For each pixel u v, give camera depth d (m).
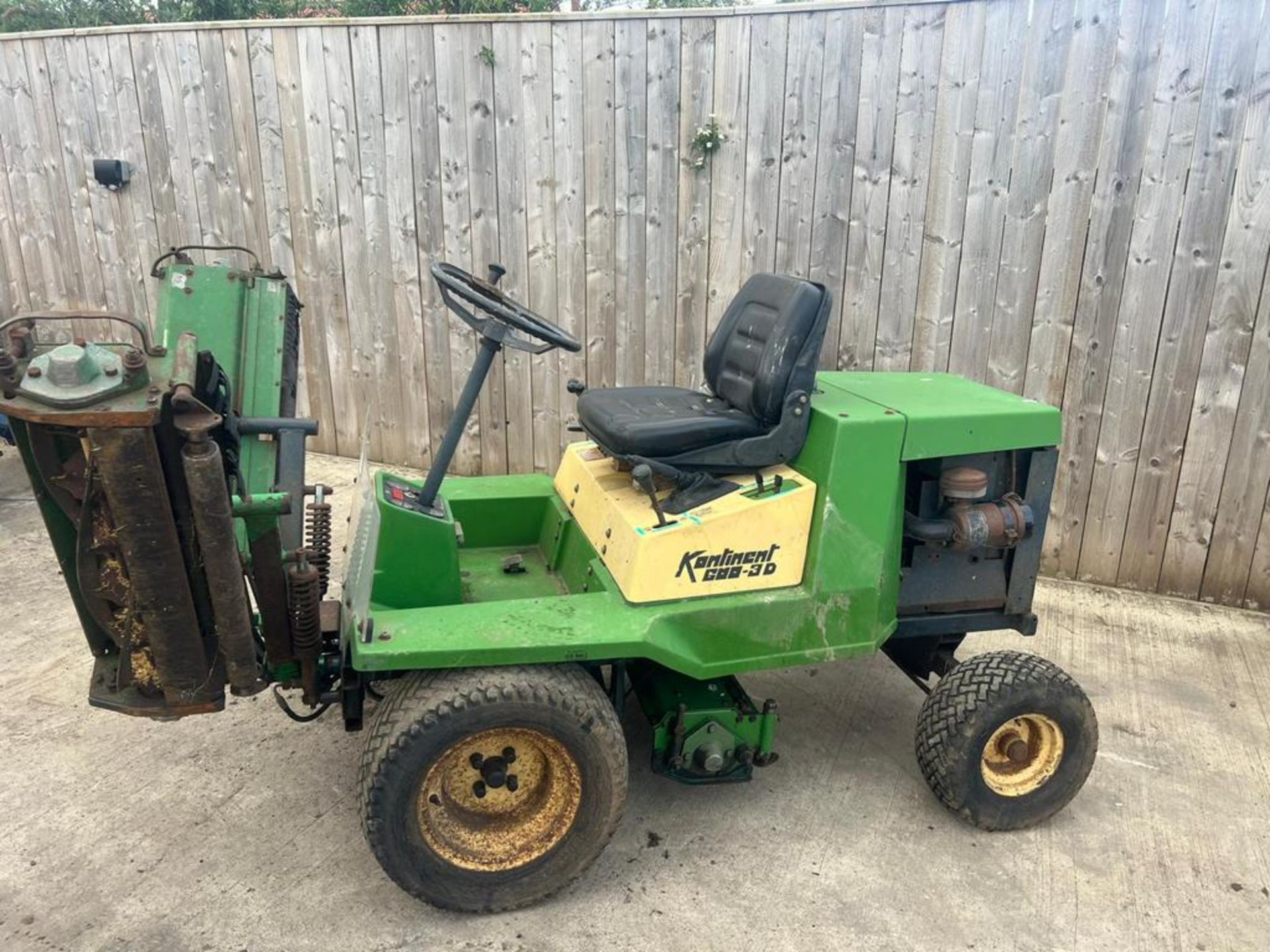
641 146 4.43
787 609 2.50
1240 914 2.45
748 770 2.67
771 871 2.55
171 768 2.86
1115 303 3.99
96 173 5.25
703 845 2.65
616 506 2.58
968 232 4.09
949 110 3.97
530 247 4.77
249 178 5.18
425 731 2.14
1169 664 3.73
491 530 3.19
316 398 5.54
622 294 4.68
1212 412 4.00
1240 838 2.74
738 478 2.60
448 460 2.58
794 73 4.11
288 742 3.01
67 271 5.79
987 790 2.66
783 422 2.57
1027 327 4.13
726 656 2.47
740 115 4.23
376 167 4.91
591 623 2.31
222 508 1.84
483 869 2.30
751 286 2.97
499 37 4.47
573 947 2.27
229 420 2.05
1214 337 3.90
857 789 2.92
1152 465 4.15
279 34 4.83
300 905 2.37
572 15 4.32
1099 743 3.12
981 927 2.38
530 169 4.64
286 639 2.21
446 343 5.10
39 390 1.70
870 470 2.50
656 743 2.62
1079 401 4.16
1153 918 2.43
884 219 4.18
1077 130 3.84
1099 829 2.77
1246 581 4.17
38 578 4.06
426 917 2.35
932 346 4.28
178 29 4.98
